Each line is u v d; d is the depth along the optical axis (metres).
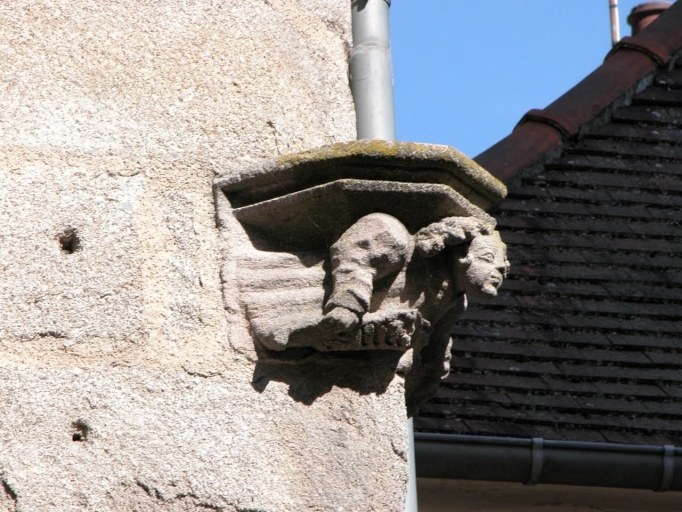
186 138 10.50
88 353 9.81
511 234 21.70
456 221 10.24
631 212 22.30
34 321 9.80
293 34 11.17
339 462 9.98
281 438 9.95
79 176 10.20
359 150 10.07
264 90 10.81
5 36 10.40
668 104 23.86
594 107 23.42
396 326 10.03
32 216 10.03
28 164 10.15
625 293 21.34
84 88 10.42
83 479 9.52
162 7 10.79
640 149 23.11
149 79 10.57
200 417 9.84
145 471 9.62
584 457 19.09
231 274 10.23
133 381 9.80
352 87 12.34
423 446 18.62
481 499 19.11
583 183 22.52
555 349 20.48
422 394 10.91
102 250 10.06
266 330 10.06
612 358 20.55
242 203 10.43
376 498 10.00
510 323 20.69
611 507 19.44
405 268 10.21
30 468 9.47
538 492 19.27
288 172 10.22
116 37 10.61
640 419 19.84
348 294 9.92
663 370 20.58
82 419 9.64
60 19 10.54
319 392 10.13
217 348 10.05
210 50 10.78
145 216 10.24
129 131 10.40
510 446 18.88
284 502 9.79
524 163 22.53
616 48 24.69
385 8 12.60
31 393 9.62
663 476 19.25
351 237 10.10
